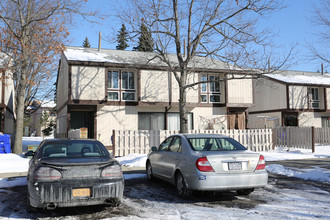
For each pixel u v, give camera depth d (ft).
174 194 21.22
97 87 58.49
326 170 30.66
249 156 18.48
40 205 14.51
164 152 23.41
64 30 53.11
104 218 15.24
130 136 43.01
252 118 97.35
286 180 26.84
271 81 88.33
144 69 62.23
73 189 14.76
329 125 90.43
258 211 16.46
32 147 47.01
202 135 21.98
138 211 16.58
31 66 54.75
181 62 47.32
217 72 67.15
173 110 66.54
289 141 53.93
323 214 15.80
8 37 54.70
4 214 16.10
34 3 52.75
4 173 30.94
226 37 45.73
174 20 47.42
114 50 76.95
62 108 70.44
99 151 18.11
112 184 15.46
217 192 21.63
